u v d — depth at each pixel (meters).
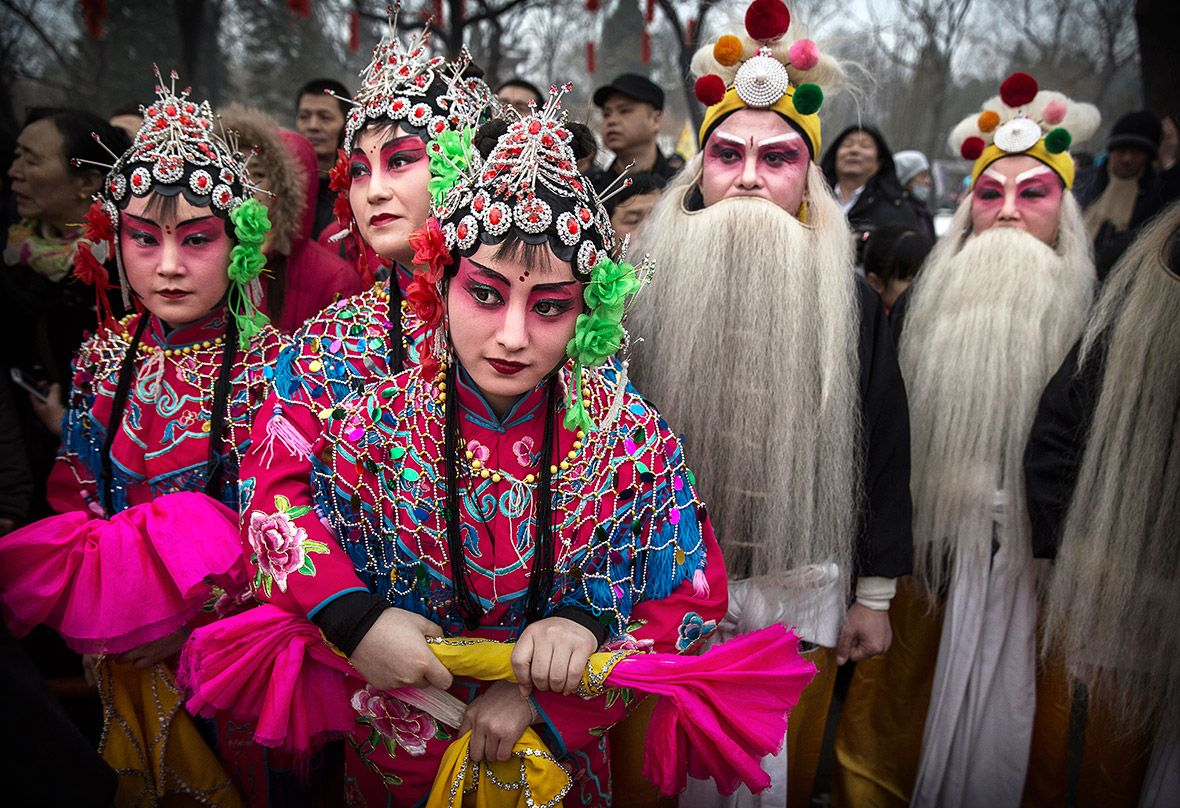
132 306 1.71
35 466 2.10
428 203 1.54
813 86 1.78
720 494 1.80
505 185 1.18
